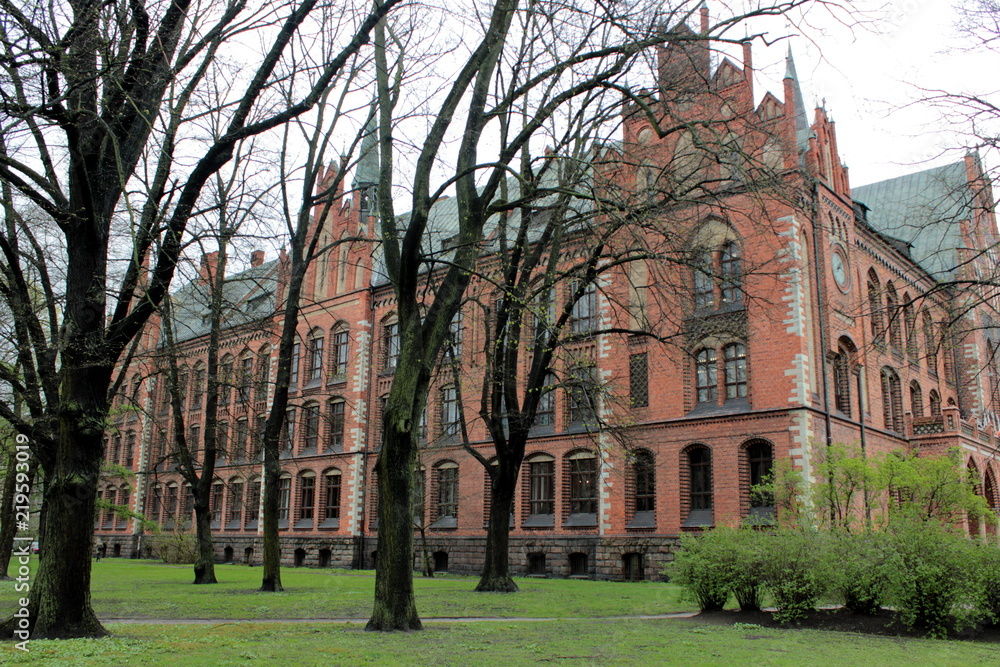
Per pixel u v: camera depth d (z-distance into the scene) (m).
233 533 47.31
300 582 25.89
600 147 20.11
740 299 28.97
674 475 29.20
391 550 13.25
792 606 14.57
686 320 26.02
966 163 14.36
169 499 52.91
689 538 17.03
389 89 17.50
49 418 13.95
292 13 12.91
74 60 11.62
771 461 27.25
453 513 37.19
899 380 35.72
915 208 15.38
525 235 21.95
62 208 12.62
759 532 16.55
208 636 12.13
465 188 17.55
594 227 22.28
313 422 44.56
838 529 16.11
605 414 30.52
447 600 18.94
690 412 29.36
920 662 10.06
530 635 12.47
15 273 14.38
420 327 14.21
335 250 45.81
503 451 22.64
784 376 27.27
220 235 16.05
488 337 22.81
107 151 13.01
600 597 20.27
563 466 33.19
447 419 38.34
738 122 22.16
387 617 13.02
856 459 21.73
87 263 12.59
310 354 46.16
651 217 17.30
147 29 12.80
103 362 12.17
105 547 56.97
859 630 13.89
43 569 11.88
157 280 13.14
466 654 10.25
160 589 21.91
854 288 32.41
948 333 15.23
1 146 12.32
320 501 42.78
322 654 10.13
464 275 15.03
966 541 14.29
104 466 32.03
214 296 19.52
